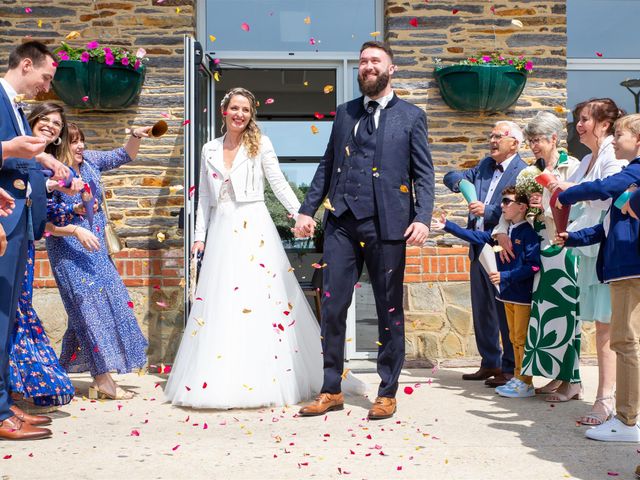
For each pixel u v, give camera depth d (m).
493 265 4.47
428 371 5.48
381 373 4.01
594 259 3.87
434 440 3.44
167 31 5.65
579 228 3.93
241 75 6.21
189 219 4.94
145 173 5.61
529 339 4.39
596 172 3.79
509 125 4.89
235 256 4.41
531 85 5.79
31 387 3.84
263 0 6.02
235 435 3.56
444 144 5.71
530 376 4.52
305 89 6.23
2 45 5.54
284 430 3.66
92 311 4.43
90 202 4.26
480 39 5.75
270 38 6.03
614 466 3.02
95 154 4.70
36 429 3.53
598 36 6.16
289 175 6.29
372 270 4.02
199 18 5.92
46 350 3.97
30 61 3.59
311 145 6.28
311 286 6.07
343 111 4.17
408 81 5.70
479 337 5.07
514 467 3.00
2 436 3.48
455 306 5.66
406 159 4.02
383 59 4.02
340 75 6.10
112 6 5.61
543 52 5.79
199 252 4.66
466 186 4.79
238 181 4.51
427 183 3.96
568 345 4.29
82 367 4.58
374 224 3.96
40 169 3.52
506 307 4.66
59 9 5.58
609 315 3.72
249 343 4.26
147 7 5.63
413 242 3.82
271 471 2.96
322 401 4.04
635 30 6.18
